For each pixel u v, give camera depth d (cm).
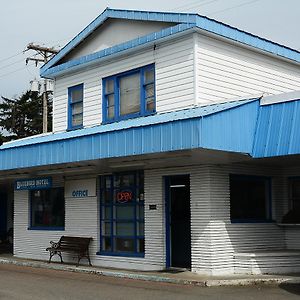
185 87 1495
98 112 1772
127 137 1280
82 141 1398
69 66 1855
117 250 1631
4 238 2509
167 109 1535
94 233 1689
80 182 1756
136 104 1652
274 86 1709
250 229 1466
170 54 1547
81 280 1402
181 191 1506
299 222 1495
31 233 1942
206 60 1507
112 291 1208
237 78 1586
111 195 1669
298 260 1402
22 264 1791
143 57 1628
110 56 1714
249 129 1294
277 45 1698
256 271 1366
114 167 1566
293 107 1271
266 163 1484
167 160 1374
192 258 1401
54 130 1950
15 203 2038
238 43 1578
